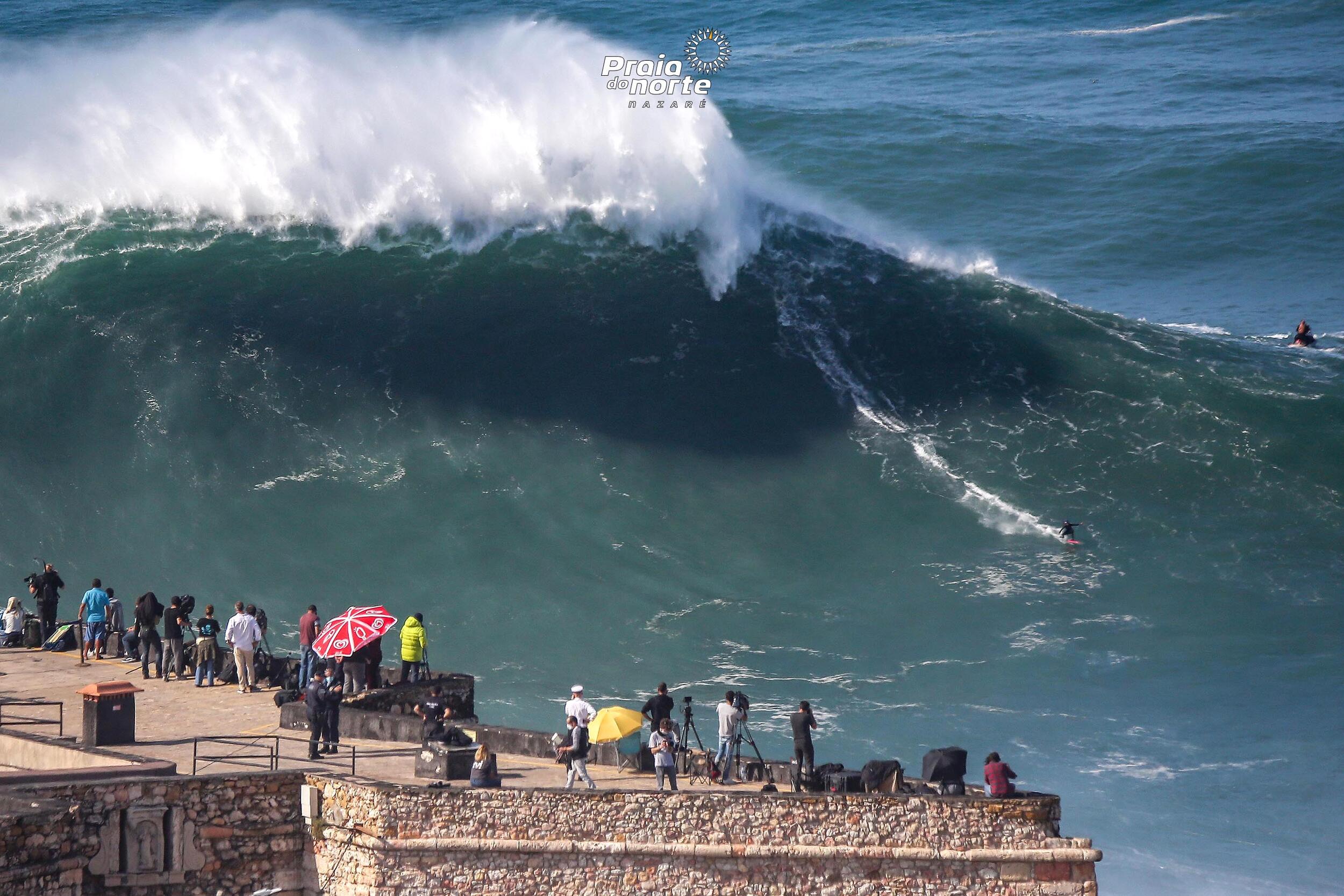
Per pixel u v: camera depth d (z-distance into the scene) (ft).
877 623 458.91
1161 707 412.36
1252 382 595.06
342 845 293.64
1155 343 620.08
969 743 391.04
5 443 539.70
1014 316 623.77
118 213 629.51
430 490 519.60
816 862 288.30
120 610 420.36
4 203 628.69
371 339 580.30
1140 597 475.72
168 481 523.70
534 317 598.34
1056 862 288.10
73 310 585.63
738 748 319.88
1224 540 511.40
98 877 281.54
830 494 528.63
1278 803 365.81
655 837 289.12
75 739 332.80
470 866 288.51
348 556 492.95
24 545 505.25
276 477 524.11
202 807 290.56
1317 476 544.21
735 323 606.55
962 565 493.36
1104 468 547.49
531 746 333.83
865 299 627.87
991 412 572.51
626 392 566.77
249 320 584.40
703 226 639.76
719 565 491.31
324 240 629.10
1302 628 458.09
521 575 484.74
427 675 375.45
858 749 385.70
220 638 446.60
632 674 431.84
